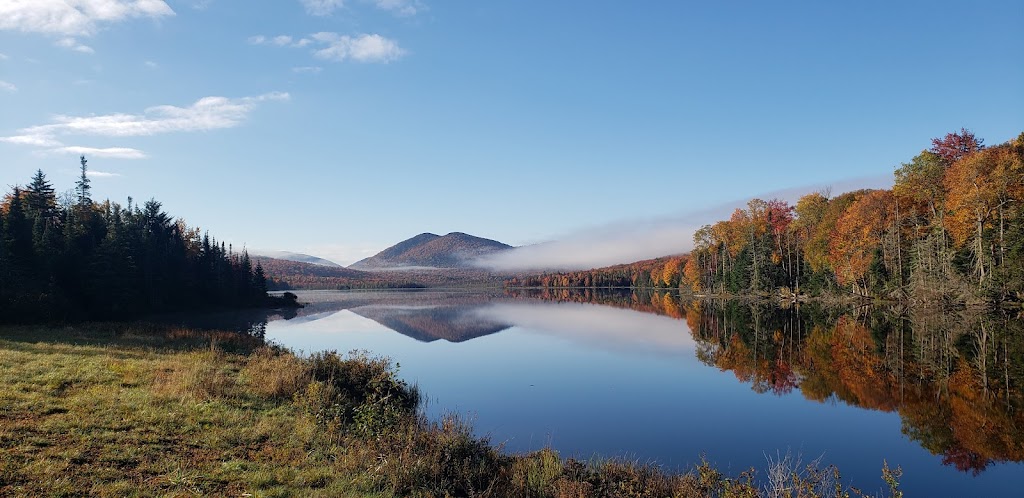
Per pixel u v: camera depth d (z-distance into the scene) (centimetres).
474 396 1912
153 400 1170
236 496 736
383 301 12125
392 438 1080
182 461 848
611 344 3453
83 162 6222
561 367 2562
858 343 3122
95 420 997
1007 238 3972
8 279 3691
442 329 4803
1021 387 1939
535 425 1523
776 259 7419
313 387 1393
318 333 4491
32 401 1080
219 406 1193
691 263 10156
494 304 10088
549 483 946
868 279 5641
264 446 976
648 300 9844
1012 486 1070
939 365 2373
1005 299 3941
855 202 6006
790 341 3384
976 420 1545
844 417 1602
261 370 1695
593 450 1285
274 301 9225
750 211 8456
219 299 7719
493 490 923
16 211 4438
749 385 2083
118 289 4678
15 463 765
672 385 2103
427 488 866
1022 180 3994
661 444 1343
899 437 1400
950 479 1109
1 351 1709
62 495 686
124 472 781
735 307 6456
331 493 775
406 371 2488
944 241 4519
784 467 1026
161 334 2744
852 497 1001
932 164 4944
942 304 4412
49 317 3416
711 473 953
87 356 1723
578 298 12331
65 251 4591
